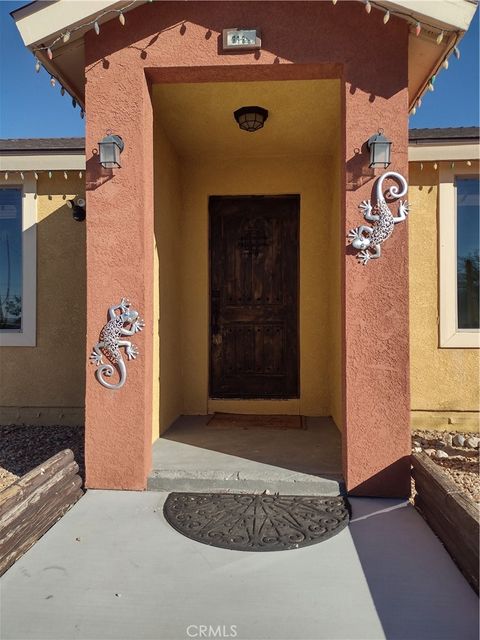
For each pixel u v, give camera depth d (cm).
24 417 655
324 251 602
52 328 652
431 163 594
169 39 376
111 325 377
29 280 652
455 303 597
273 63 372
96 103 380
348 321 370
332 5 371
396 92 369
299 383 609
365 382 369
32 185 650
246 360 624
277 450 449
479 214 602
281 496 371
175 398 576
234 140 553
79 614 238
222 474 384
